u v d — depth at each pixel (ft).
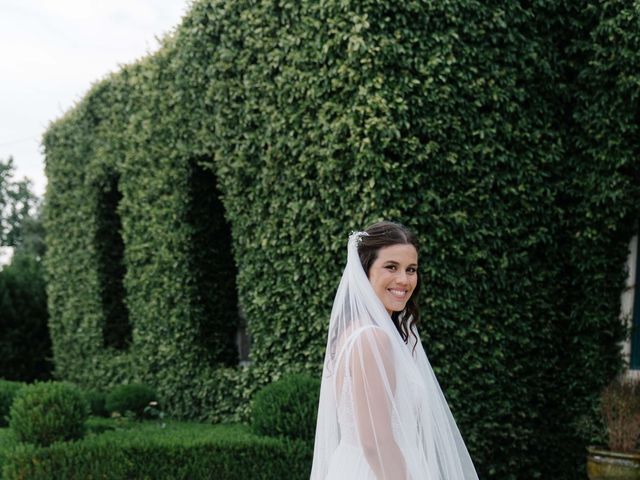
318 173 20.26
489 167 20.18
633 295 21.76
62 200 36.14
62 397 20.30
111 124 31.78
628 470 18.48
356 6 18.80
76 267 35.17
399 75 18.92
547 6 21.43
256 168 22.61
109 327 33.63
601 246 21.50
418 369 8.63
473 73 20.01
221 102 23.76
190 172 26.40
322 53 19.71
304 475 17.89
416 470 7.80
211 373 25.58
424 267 19.16
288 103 21.11
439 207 19.24
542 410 21.49
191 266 26.63
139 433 20.02
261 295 22.70
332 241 19.98
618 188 21.06
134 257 29.63
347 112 19.24
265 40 21.90
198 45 24.70
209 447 18.06
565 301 21.94
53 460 17.62
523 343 20.75
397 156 19.06
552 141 21.61
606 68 21.03
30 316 42.32
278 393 18.99
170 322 27.32
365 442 7.73
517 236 20.83
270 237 22.06
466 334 19.75
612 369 21.57
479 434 19.94
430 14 19.15
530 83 21.12
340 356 8.20
